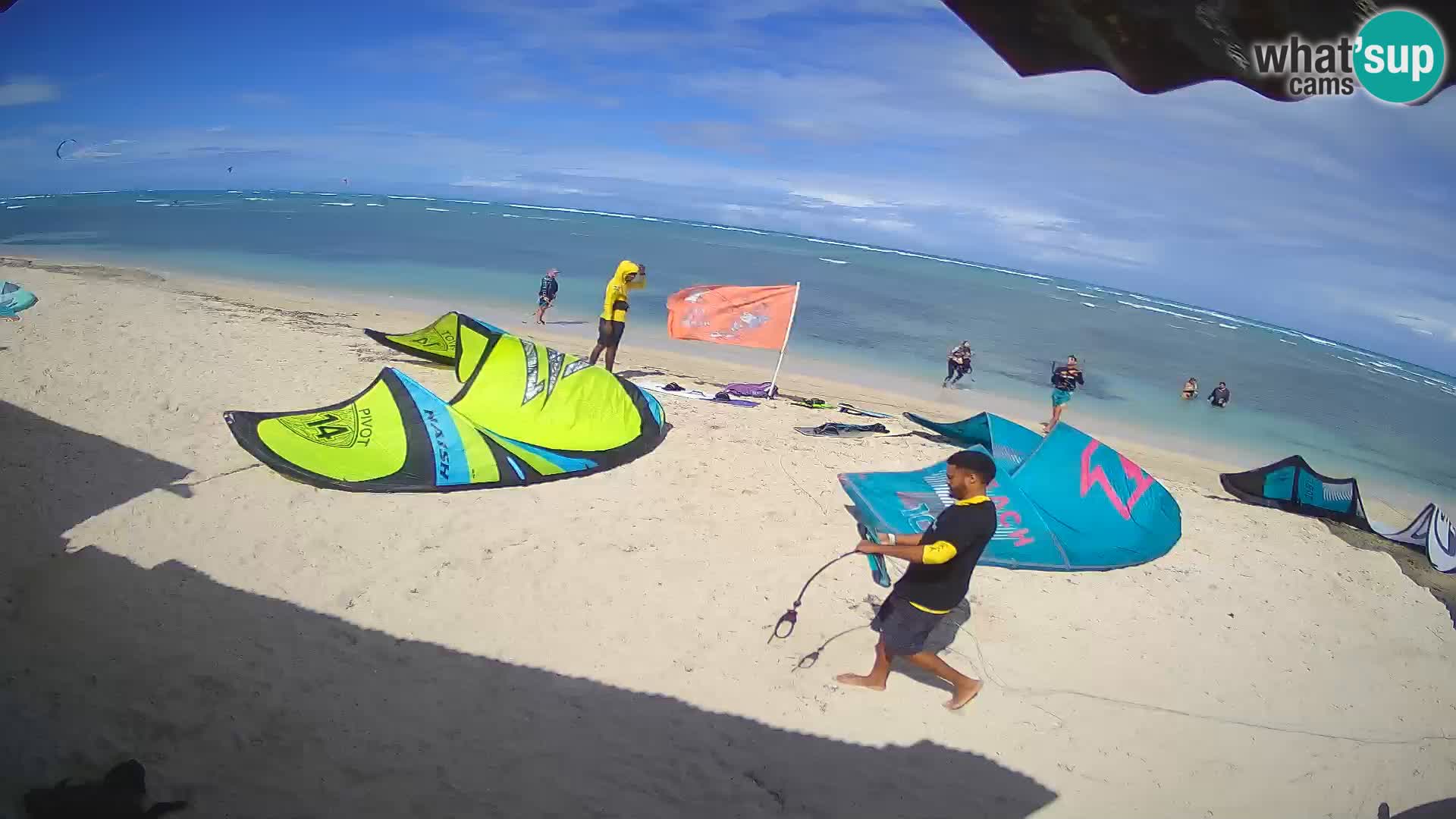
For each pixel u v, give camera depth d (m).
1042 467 9.41
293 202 88.75
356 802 4.59
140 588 6.44
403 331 19.03
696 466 10.55
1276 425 21.81
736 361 20.09
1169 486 12.96
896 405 17.44
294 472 8.57
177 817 4.27
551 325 22.55
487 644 6.32
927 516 8.70
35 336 13.31
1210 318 79.19
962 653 6.94
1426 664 7.89
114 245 33.53
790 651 6.67
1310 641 8.00
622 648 6.48
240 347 14.30
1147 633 7.68
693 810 4.90
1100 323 44.31
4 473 7.97
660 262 46.28
